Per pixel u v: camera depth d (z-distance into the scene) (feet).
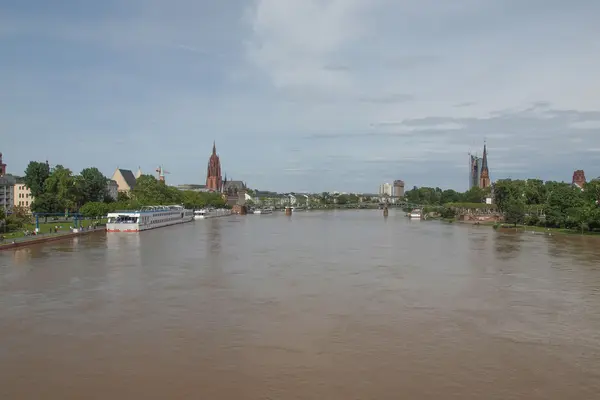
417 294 211.20
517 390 114.01
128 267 278.67
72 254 334.44
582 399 109.70
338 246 407.23
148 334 153.07
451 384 117.08
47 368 125.90
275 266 287.48
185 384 116.26
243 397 109.70
